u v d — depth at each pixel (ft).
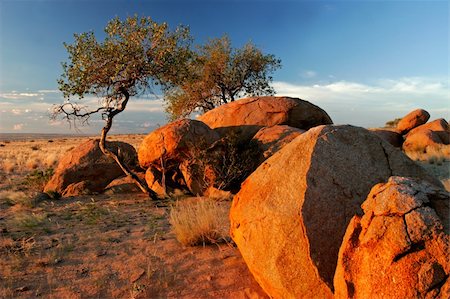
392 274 8.89
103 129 38.42
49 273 17.01
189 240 20.17
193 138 37.19
